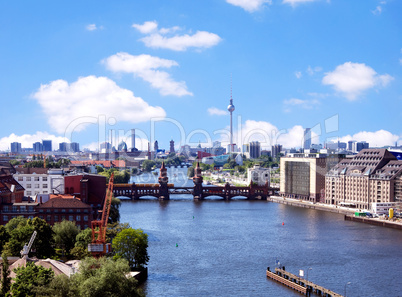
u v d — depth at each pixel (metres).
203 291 169.25
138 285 173.75
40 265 129.50
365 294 168.00
